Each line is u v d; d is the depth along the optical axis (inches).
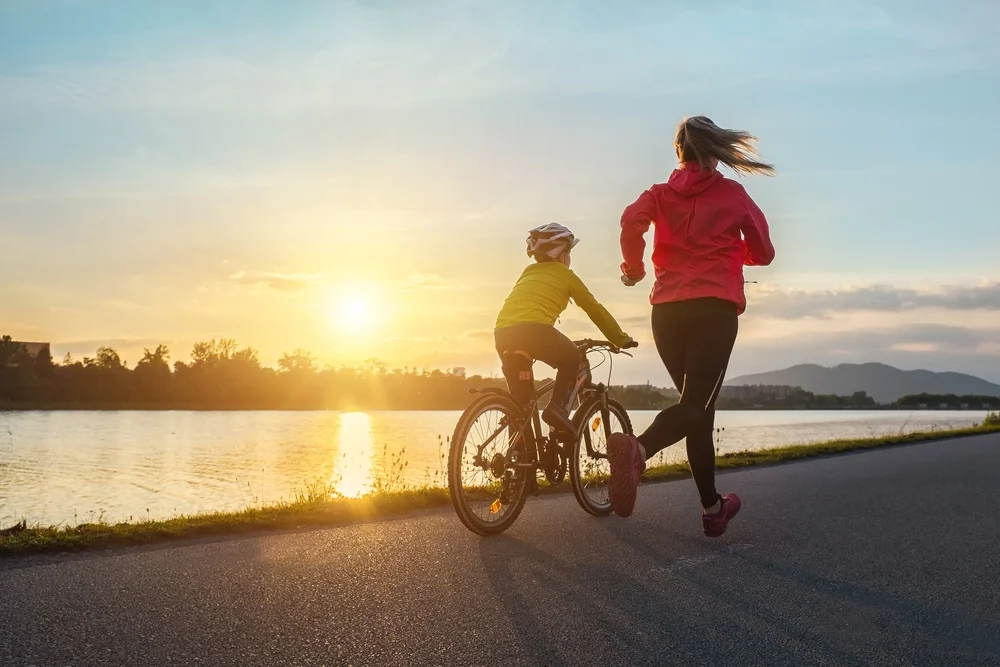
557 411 204.2
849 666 105.7
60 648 107.0
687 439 180.5
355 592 135.2
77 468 1270.9
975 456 429.7
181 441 2090.3
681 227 177.5
